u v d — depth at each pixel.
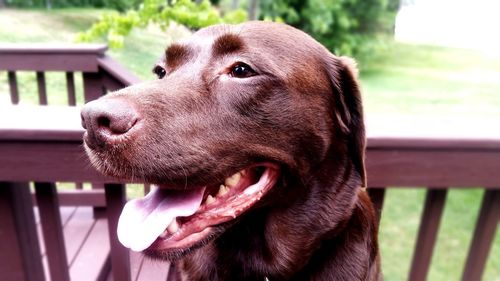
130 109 0.40
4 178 0.45
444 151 0.48
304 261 0.52
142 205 0.44
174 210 0.44
